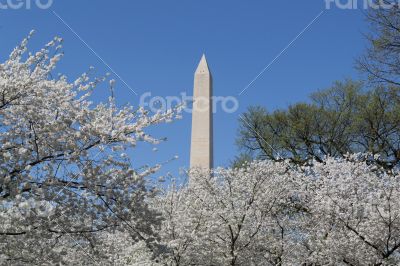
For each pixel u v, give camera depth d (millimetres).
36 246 6789
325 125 24656
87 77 7707
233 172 13797
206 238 11883
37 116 6797
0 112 6734
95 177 6695
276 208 13977
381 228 11258
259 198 13195
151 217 6984
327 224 12180
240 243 12812
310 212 13508
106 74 7836
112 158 7012
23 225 6184
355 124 23453
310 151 24594
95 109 7191
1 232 6301
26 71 7113
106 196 6699
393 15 18688
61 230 6707
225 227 12805
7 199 6203
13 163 6457
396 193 11703
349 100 24688
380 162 20609
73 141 6785
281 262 13484
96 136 6957
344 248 11445
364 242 11438
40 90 6824
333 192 11922
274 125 25906
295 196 14352
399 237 11445
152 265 10219
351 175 12602
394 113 22500
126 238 10875
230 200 13008
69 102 7391
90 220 6926
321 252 12242
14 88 6555
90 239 6938
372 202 11414
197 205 12875
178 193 12398
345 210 11625
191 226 12031
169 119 7391
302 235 13711
